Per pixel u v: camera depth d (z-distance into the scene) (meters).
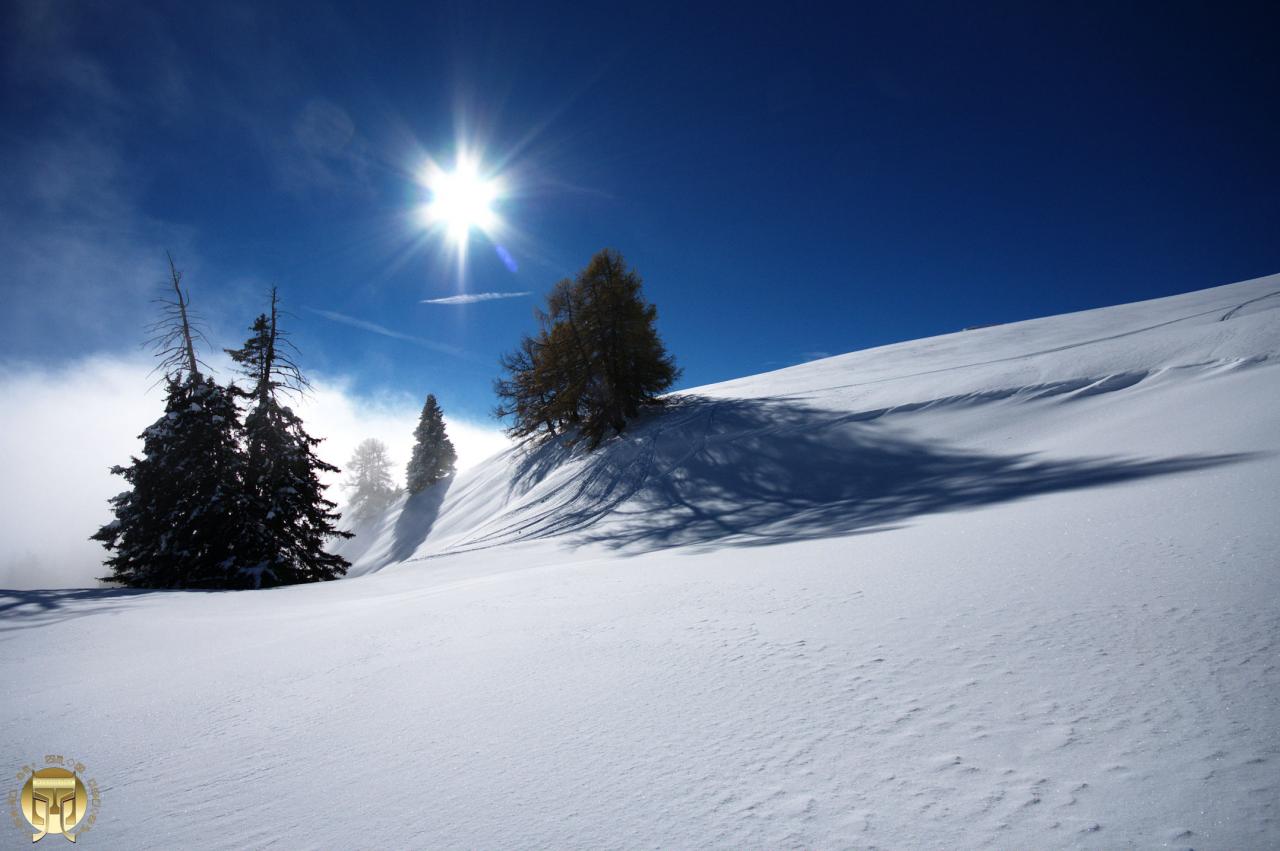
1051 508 6.06
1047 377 19.39
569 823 1.57
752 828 1.42
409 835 1.62
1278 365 13.71
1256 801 1.23
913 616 3.03
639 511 18.42
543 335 31.45
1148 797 1.31
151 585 16.72
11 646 6.39
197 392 17.62
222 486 17.16
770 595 4.13
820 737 1.85
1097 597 2.81
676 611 4.08
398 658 3.96
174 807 2.05
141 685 4.21
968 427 17.98
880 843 1.29
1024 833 1.25
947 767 1.57
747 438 22.03
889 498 13.02
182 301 18.30
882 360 33.75
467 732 2.38
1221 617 2.28
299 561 18.58
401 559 34.41
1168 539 3.64
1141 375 17.19
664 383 30.48
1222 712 1.61
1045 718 1.75
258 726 2.90
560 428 34.78
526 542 17.50
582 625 4.07
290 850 1.63
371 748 2.37
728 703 2.26
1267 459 6.36
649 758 1.89
